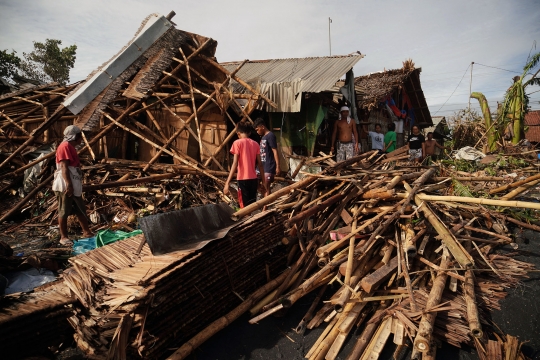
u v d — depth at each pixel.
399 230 3.89
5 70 25.34
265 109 9.30
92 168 7.13
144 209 6.18
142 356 2.28
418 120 18.59
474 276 3.38
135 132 7.48
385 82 13.55
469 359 2.52
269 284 3.45
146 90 7.37
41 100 9.70
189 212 3.11
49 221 6.11
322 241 4.12
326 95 10.20
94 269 2.82
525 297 3.32
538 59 14.21
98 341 2.55
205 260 2.80
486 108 16.62
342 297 2.83
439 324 2.69
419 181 4.68
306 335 2.88
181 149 9.27
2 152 8.23
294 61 11.29
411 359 2.47
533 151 12.00
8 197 7.41
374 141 11.23
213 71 8.94
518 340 2.73
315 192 4.91
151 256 2.77
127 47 7.71
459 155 12.77
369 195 4.51
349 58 10.16
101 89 7.17
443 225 3.62
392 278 3.23
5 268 3.73
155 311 2.37
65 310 2.47
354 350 2.52
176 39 8.40
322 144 10.71
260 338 2.85
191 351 2.59
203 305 2.81
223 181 7.25
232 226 3.17
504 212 5.48
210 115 9.29
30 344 2.27
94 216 5.97
